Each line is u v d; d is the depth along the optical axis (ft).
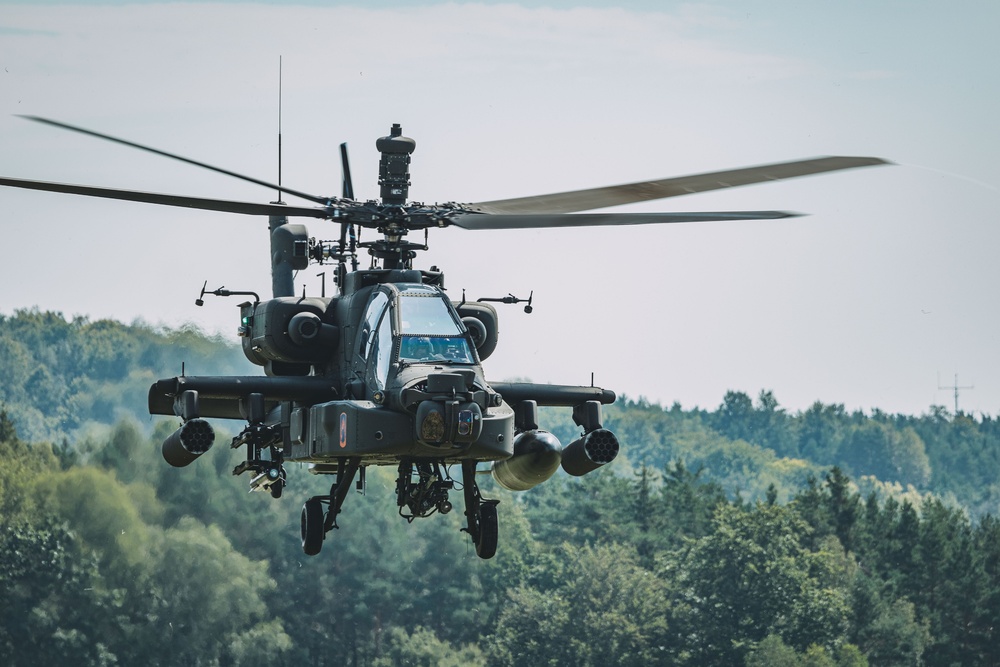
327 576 452.35
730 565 455.63
